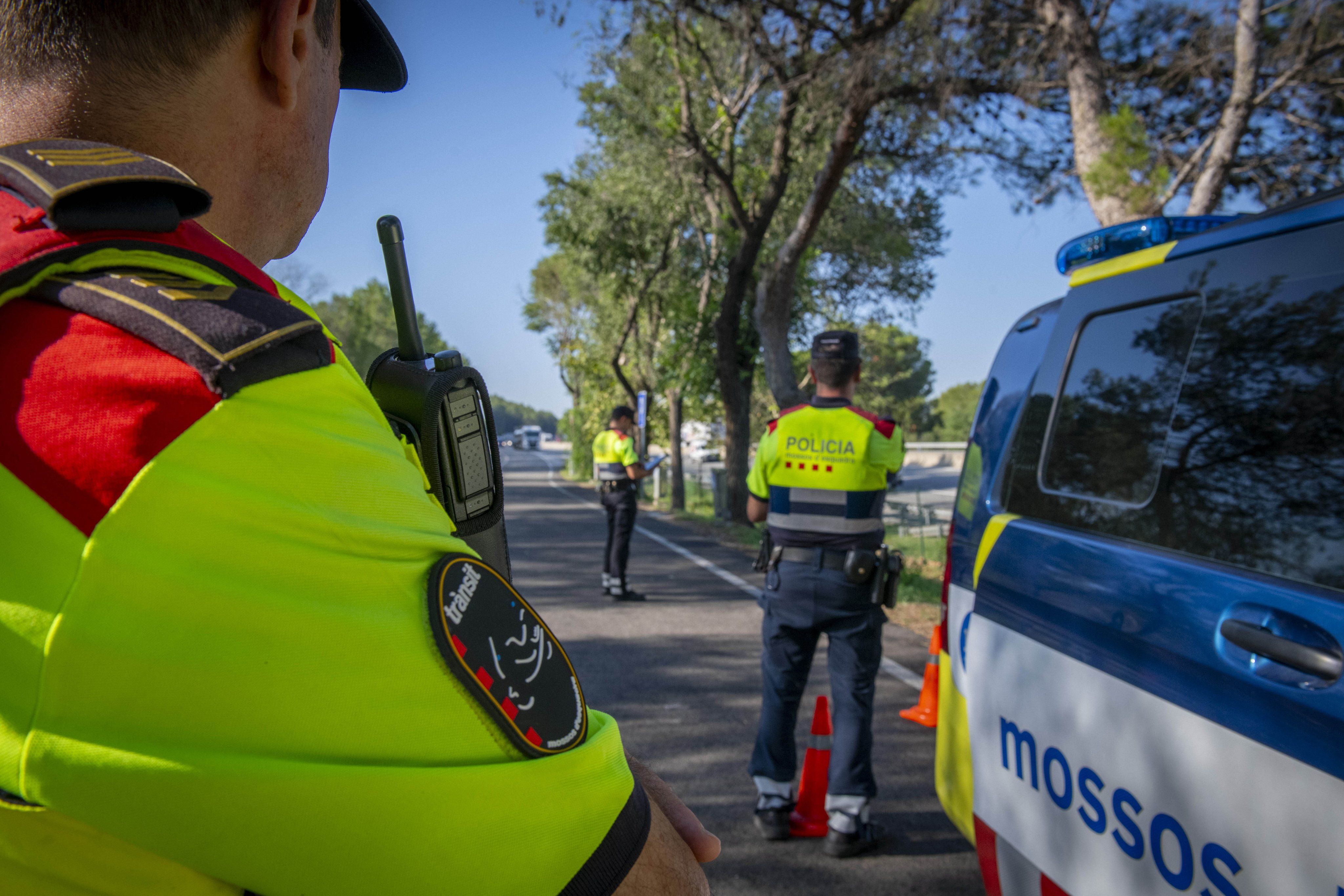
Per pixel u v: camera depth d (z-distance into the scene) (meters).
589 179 18.52
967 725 2.51
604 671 5.70
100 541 0.45
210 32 0.61
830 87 9.77
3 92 0.60
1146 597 1.77
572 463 36.91
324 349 0.56
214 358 0.47
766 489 3.44
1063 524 2.20
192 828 0.46
